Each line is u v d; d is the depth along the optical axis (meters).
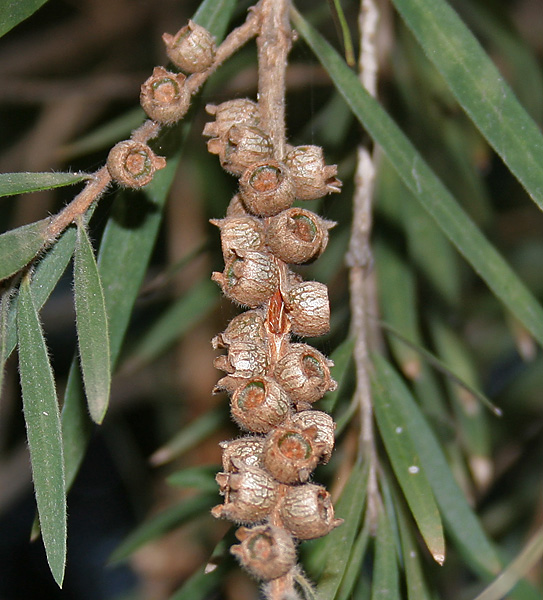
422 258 0.23
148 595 0.31
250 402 0.17
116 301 0.18
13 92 0.31
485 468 0.23
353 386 0.21
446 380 0.23
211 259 0.25
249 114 0.18
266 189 0.17
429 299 0.23
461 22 0.18
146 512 0.32
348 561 0.18
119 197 0.19
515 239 0.32
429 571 0.19
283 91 0.18
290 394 0.17
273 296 0.17
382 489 0.18
